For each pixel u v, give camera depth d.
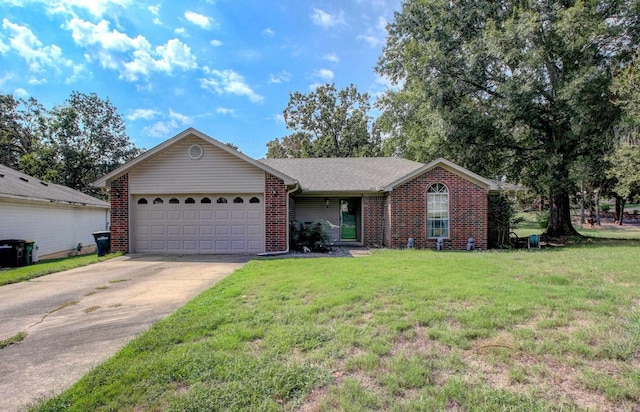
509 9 16.95
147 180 12.51
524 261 9.43
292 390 2.92
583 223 31.12
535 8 15.46
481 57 15.98
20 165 28.11
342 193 14.84
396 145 26.28
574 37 14.55
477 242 13.59
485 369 3.22
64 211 16.33
